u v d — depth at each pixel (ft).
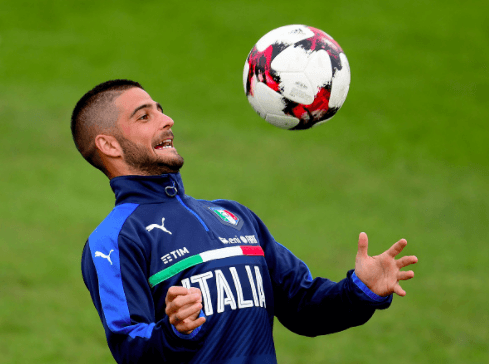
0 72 212.43
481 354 79.66
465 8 275.18
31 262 104.22
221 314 28.09
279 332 85.20
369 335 84.38
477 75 224.53
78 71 216.74
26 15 257.75
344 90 34.63
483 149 177.27
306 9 269.85
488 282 103.50
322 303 31.09
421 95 208.64
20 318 84.79
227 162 161.68
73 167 155.84
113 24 253.65
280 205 138.92
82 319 85.81
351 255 112.68
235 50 235.61
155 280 28.40
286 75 33.58
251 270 29.71
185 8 268.00
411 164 166.30
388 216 135.64
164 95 202.39
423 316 90.17
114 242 28.55
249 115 191.93
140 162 31.14
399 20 262.88
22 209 130.00
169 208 30.35
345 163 164.96
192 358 27.55
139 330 26.45
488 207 142.10
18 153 161.89
